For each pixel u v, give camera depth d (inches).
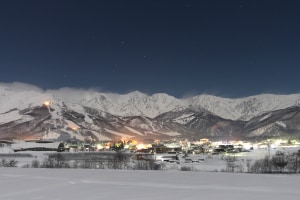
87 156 4724.4
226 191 1058.7
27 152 6673.2
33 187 1171.9
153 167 2500.0
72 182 1283.2
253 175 1465.3
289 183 1210.6
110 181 1298.0
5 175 1534.2
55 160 3661.4
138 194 1026.1
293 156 3754.9
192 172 1625.2
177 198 964.0
